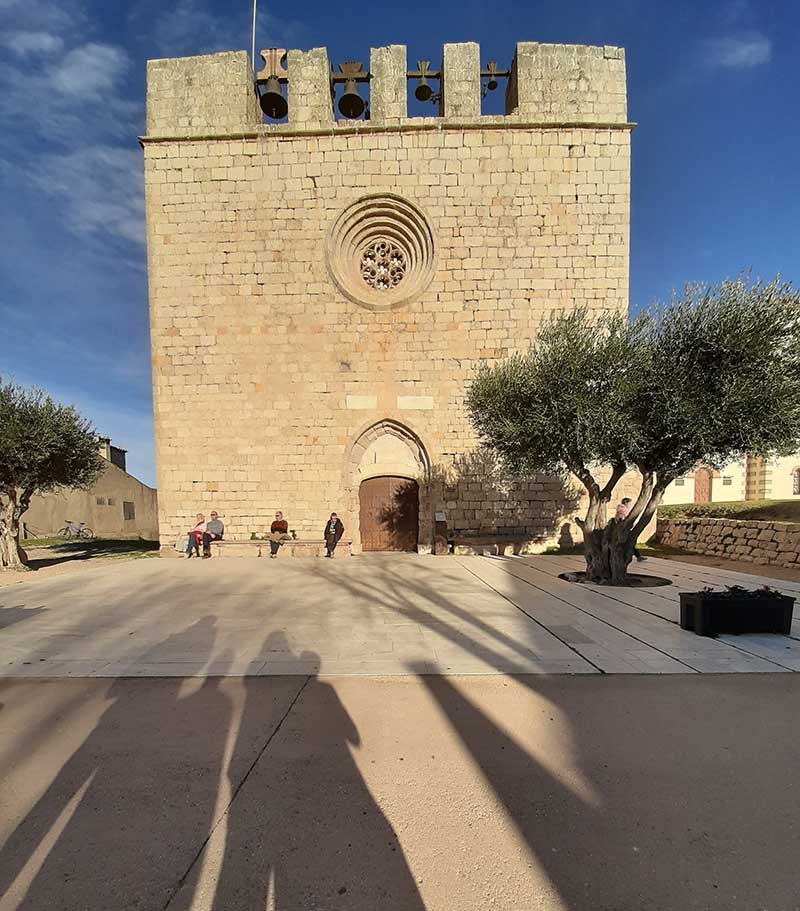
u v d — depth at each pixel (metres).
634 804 2.67
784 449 8.18
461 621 6.44
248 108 14.92
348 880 2.17
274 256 14.86
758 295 8.01
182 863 2.28
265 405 14.95
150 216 14.92
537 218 14.65
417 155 14.66
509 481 14.82
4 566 12.36
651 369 8.49
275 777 2.93
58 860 2.31
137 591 8.97
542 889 2.11
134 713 3.82
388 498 15.38
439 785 2.84
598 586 9.06
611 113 14.73
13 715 3.83
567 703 3.91
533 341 14.64
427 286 14.79
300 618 6.70
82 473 14.34
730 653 5.04
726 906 2.03
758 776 2.92
